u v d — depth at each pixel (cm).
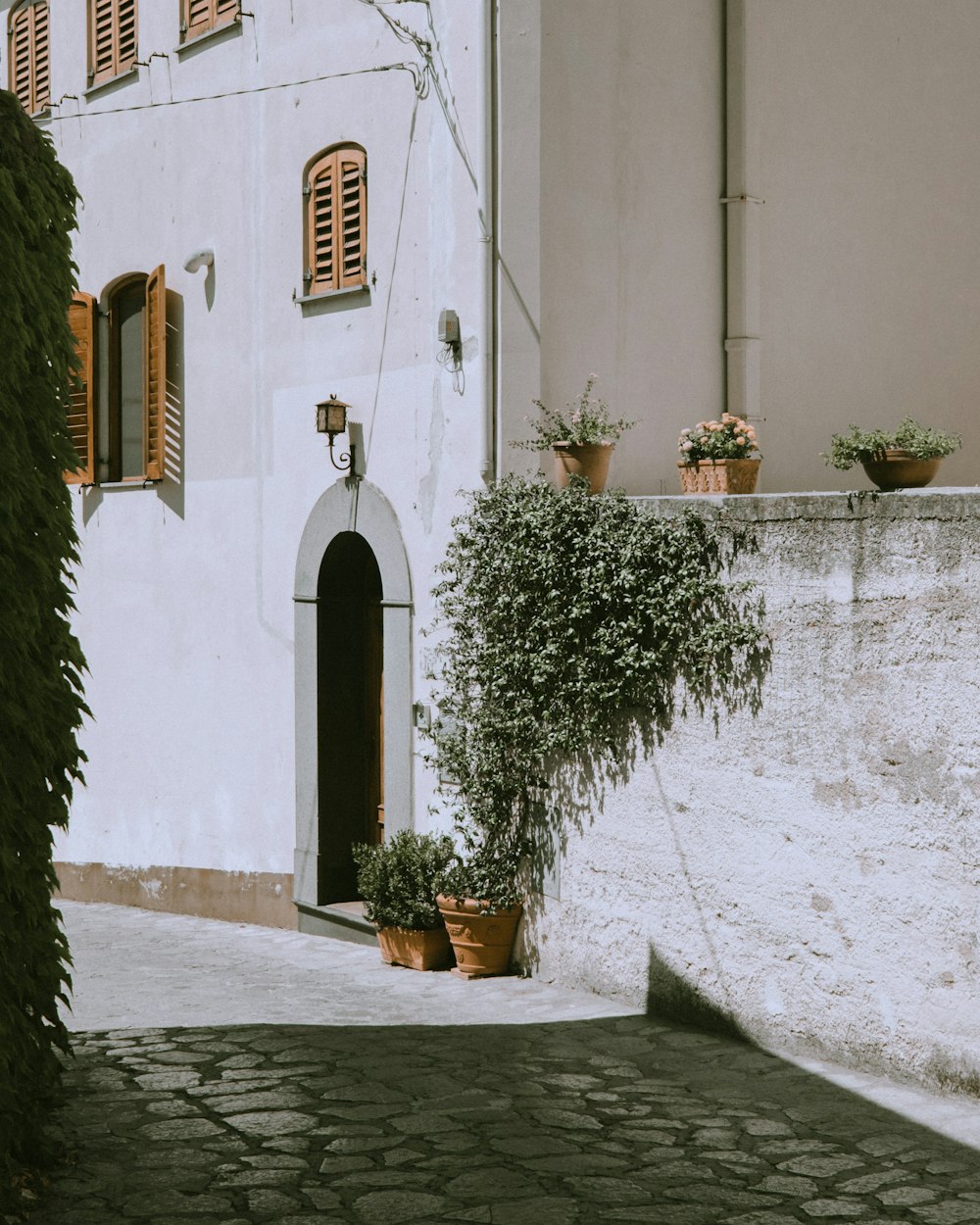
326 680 1105
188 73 1218
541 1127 587
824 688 691
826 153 1118
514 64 932
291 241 1116
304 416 1108
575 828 852
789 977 712
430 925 941
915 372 1180
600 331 980
